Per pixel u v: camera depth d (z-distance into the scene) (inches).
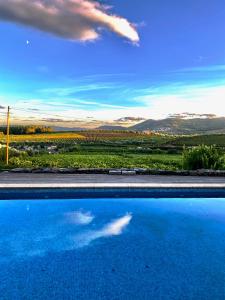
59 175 371.6
